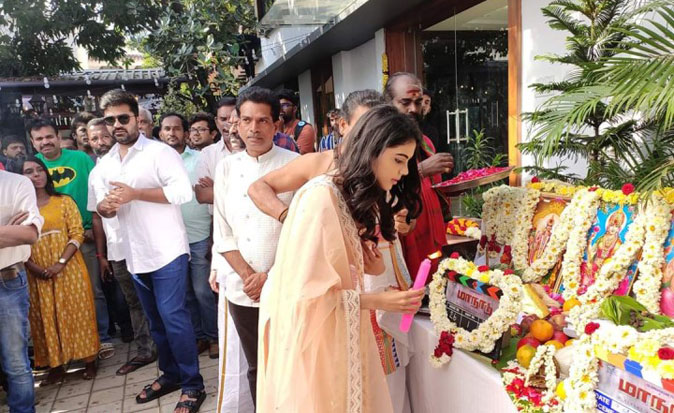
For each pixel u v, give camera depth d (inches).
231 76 265.7
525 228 84.9
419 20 195.0
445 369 72.4
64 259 135.9
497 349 64.8
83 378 144.3
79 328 139.8
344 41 239.9
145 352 148.8
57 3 351.6
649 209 65.8
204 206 142.9
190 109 276.8
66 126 326.3
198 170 142.0
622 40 84.8
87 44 381.1
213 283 104.3
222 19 267.7
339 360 55.3
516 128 138.3
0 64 368.2
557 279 78.2
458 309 72.3
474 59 177.5
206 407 119.2
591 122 88.0
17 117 303.1
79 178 164.1
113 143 164.6
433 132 211.2
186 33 256.5
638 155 92.0
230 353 101.3
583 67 82.9
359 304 55.7
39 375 148.9
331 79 296.0
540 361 58.9
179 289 115.1
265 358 65.0
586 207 74.2
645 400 45.9
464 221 114.7
